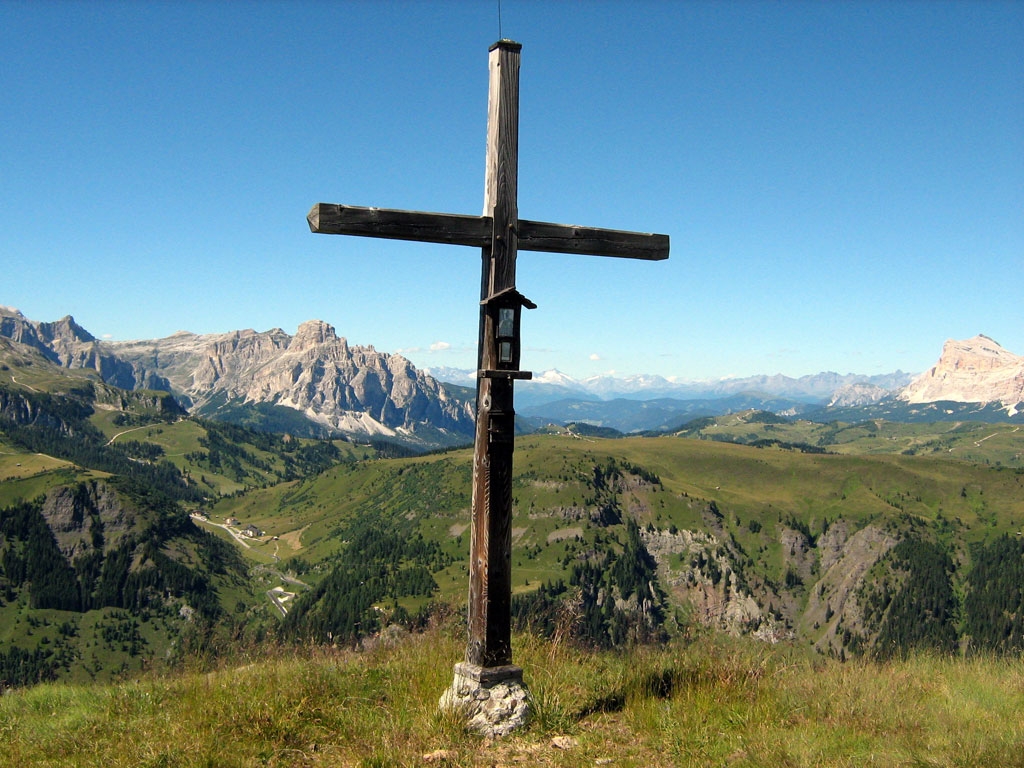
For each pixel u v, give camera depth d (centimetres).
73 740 466
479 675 479
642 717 475
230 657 591
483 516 484
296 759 438
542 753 444
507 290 483
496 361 484
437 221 488
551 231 512
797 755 420
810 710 493
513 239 500
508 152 499
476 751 443
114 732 474
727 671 531
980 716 474
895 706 492
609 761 433
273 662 574
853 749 429
